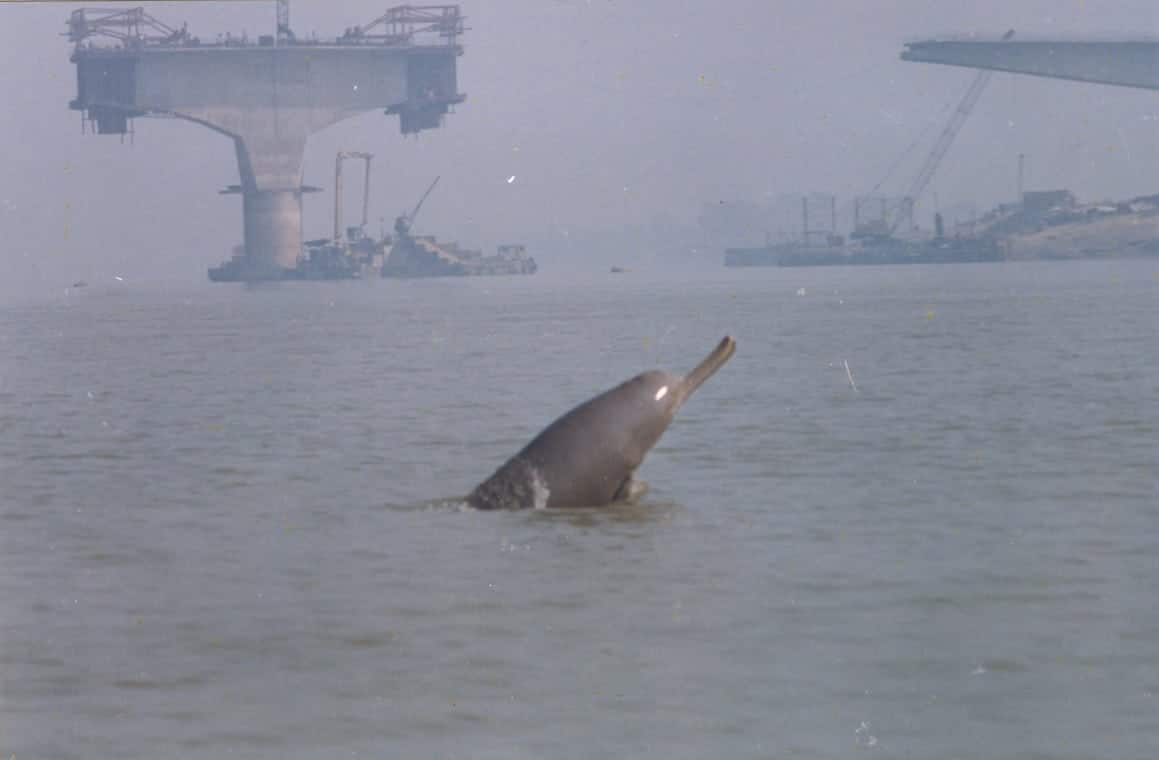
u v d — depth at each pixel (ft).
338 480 94.32
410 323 372.17
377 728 44.32
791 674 48.88
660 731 43.57
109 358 247.91
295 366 211.61
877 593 59.52
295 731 44.19
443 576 63.87
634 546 69.92
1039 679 48.03
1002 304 376.48
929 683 47.67
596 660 50.70
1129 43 629.10
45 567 67.56
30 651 52.95
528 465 82.84
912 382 155.12
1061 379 154.10
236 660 51.49
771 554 67.46
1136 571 62.59
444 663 50.57
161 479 96.27
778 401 137.39
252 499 87.15
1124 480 86.89
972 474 90.53
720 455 101.40
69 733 44.24
